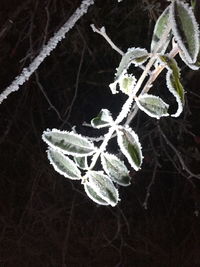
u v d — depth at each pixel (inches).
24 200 60.2
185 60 9.4
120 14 43.9
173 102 45.3
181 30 8.6
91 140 12.1
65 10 38.1
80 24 43.4
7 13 35.9
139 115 44.7
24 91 50.6
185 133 50.2
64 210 60.7
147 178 58.5
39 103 52.9
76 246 62.7
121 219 61.6
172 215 61.5
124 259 63.1
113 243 62.6
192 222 61.0
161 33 10.0
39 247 62.2
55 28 37.7
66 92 51.5
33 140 56.2
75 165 11.9
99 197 11.9
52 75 51.1
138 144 11.1
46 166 55.9
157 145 50.4
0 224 61.3
